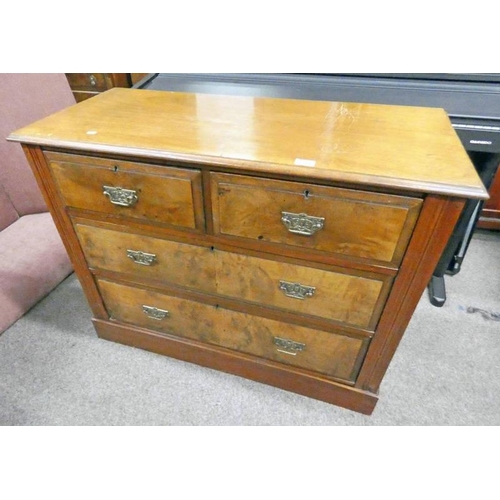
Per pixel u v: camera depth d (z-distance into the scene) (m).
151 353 1.29
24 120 1.48
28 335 1.35
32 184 1.57
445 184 0.63
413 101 1.24
